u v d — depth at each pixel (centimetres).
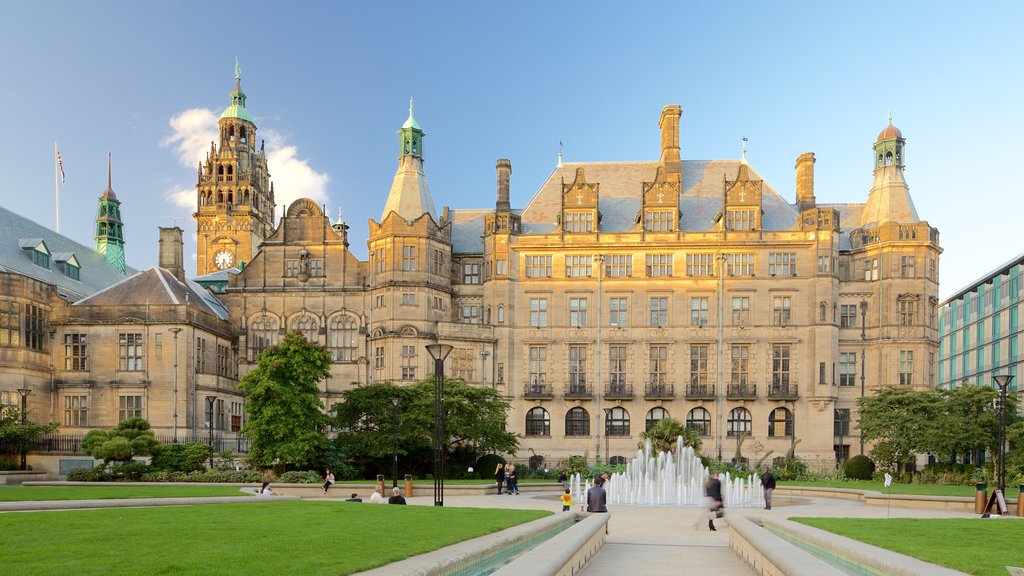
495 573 1494
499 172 8725
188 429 7319
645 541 2928
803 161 8912
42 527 2269
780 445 7975
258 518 2659
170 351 7369
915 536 2483
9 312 6900
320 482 5544
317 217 8662
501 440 6656
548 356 8288
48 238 9012
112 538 2034
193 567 1584
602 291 8344
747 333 8138
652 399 8125
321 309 8519
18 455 6316
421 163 8806
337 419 6562
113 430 5866
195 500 3591
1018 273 11294
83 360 7419
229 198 13325
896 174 8606
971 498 4128
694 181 8906
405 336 8006
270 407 5828
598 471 6444
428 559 1794
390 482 5725
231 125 13525
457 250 8931
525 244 8412
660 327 8225
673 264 8312
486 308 8456
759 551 2055
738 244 8219
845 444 8150
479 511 3219
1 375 6788
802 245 8162
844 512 3881
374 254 8338
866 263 8412
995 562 1908
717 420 8044
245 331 8544
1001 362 11819
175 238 8550
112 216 13312
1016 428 6003
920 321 8112
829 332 7981
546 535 2505
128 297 7581
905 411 6638
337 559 1722
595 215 8475
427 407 6378
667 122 8875
